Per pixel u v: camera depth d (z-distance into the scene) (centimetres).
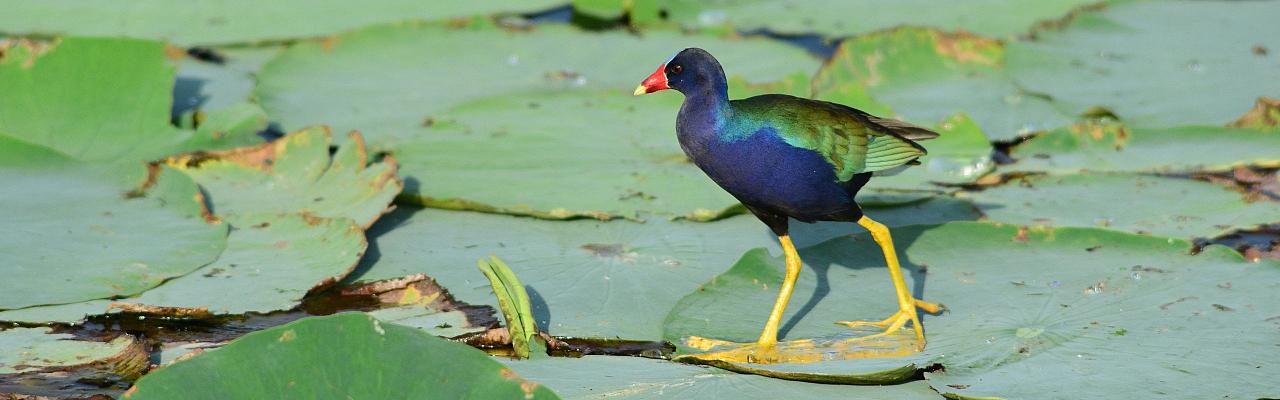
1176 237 915
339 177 1021
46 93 1122
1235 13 1520
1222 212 1010
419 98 1265
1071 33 1451
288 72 1314
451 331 812
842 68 1325
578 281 891
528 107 1234
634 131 1177
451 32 1440
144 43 1145
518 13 1556
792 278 819
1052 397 709
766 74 1348
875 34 1352
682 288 888
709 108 823
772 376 750
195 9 1523
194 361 606
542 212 992
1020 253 923
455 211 1018
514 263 917
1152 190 1057
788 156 809
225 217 962
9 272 855
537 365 769
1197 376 733
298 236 934
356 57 1368
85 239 909
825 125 820
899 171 867
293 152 1053
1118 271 888
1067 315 825
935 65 1366
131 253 894
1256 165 1090
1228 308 823
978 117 1231
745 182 826
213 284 861
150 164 1005
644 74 1352
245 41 1421
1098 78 1321
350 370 613
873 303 865
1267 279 861
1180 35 1444
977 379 737
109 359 757
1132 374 737
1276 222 983
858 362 766
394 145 1127
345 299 866
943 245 936
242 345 611
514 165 1088
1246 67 1335
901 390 739
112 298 835
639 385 738
